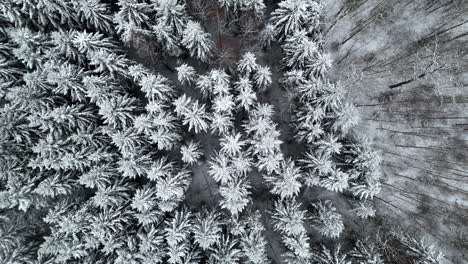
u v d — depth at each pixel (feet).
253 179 71.51
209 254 62.69
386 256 65.36
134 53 69.05
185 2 64.08
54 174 59.67
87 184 56.39
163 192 57.26
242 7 64.49
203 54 64.08
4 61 60.75
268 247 70.64
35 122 55.98
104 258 59.98
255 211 68.13
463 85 72.23
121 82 64.75
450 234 71.97
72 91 58.95
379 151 66.39
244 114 67.97
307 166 62.18
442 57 72.18
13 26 63.57
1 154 56.75
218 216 66.23
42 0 56.24
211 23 71.26
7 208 60.39
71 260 59.26
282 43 69.15
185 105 58.44
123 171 61.77
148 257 57.26
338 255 63.98
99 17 60.64
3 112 57.26
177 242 58.75
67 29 64.95
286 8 60.29
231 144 59.00
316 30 64.18
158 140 58.80
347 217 72.08
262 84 65.31
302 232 60.49
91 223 57.98
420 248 62.08
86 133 58.85
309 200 71.67
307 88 60.70
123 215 60.13
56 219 57.31
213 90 62.23
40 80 56.90
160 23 59.77
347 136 66.90
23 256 59.00
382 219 72.08
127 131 58.18
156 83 58.29
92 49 59.72
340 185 57.67
